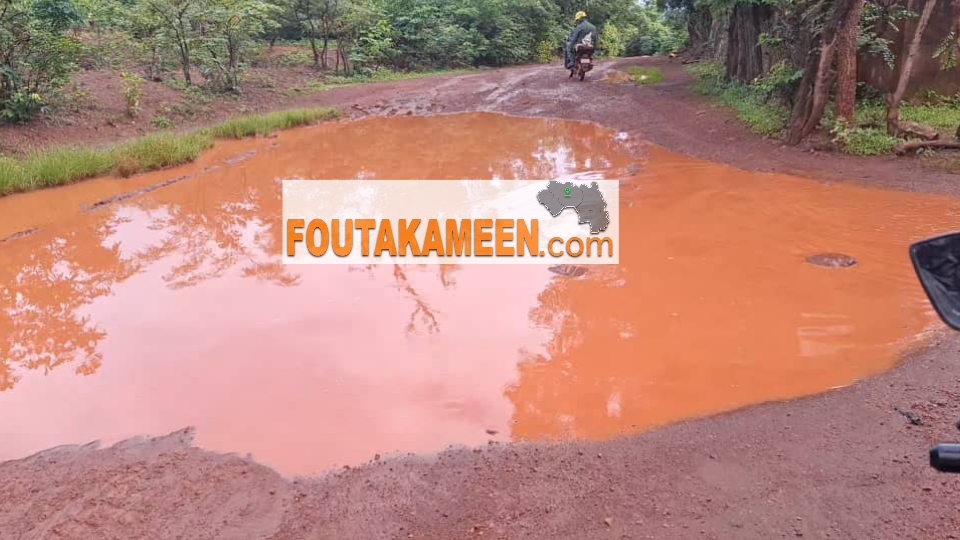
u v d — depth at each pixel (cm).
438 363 466
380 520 312
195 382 450
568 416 396
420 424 392
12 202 943
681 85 1830
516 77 2216
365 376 450
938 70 1159
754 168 979
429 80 2267
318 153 1257
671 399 409
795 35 1188
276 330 525
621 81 1980
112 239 783
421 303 571
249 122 1470
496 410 405
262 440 381
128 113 1470
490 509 317
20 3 1248
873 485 314
